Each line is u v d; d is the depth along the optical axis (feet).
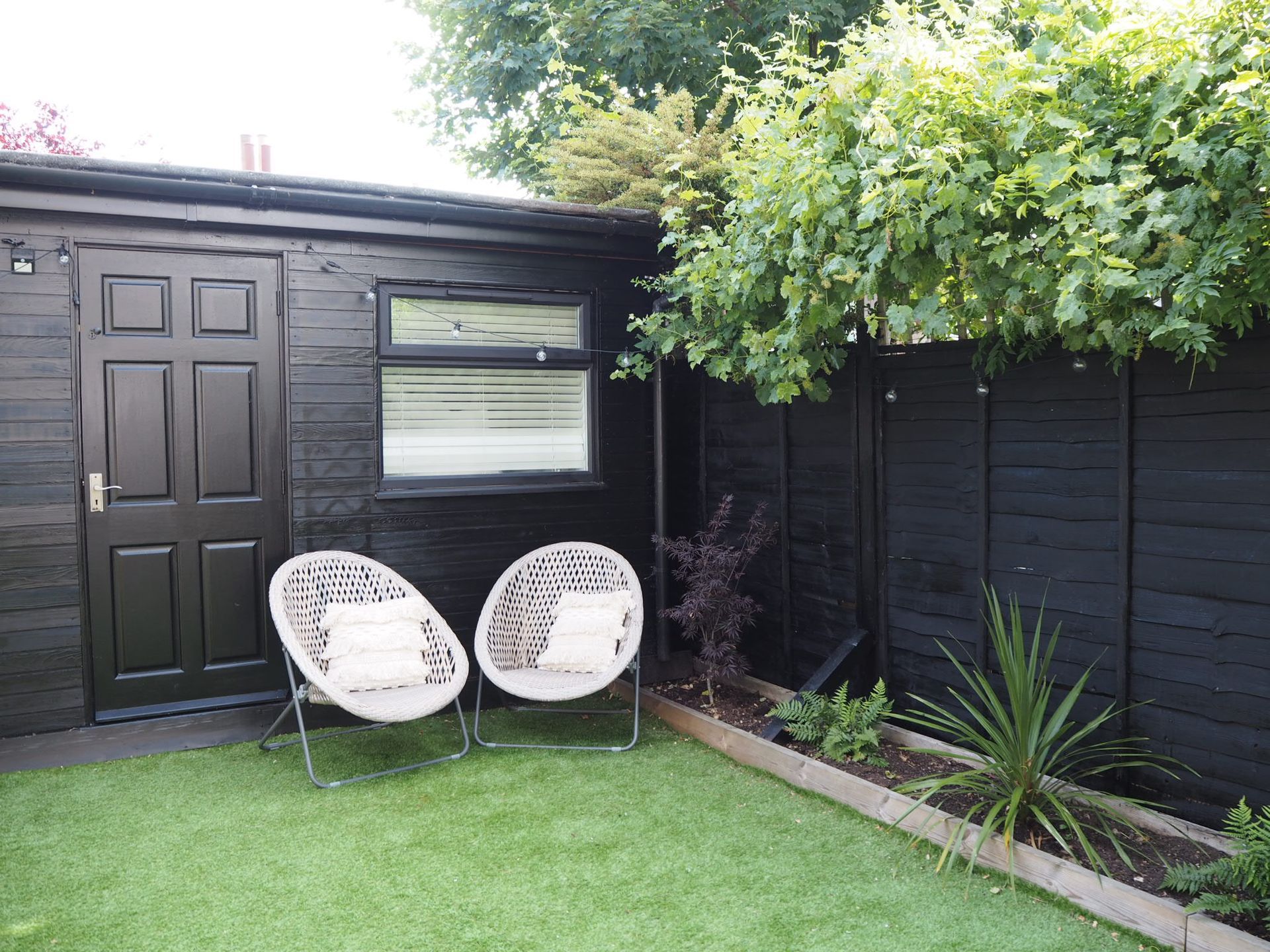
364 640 12.98
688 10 26.35
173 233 13.42
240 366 14.05
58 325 12.78
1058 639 10.75
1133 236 7.93
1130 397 9.78
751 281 11.70
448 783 11.84
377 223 14.38
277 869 9.32
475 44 29.27
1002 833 9.04
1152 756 9.73
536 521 16.39
